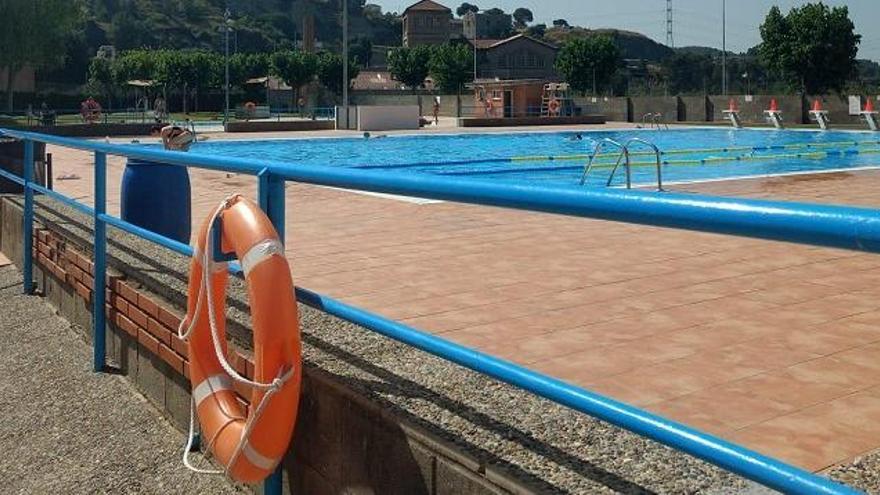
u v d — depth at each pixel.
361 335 3.11
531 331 4.05
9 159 8.62
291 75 69.38
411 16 132.62
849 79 43.97
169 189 5.77
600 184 12.71
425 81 83.00
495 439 2.14
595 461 2.00
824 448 2.60
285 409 2.46
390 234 7.12
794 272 5.27
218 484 3.33
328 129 31.89
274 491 2.91
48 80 81.12
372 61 140.12
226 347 3.05
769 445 2.63
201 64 66.38
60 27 45.59
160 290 4.19
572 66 69.50
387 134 27.61
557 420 2.25
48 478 3.54
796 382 3.22
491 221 7.78
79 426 4.03
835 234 1.18
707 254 5.92
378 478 2.38
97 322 4.75
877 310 4.28
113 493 3.34
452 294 4.89
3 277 7.24
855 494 1.27
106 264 4.82
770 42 44.34
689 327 4.04
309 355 2.86
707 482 1.89
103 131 29.39
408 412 2.32
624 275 5.29
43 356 5.10
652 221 1.48
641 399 3.08
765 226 1.27
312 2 167.75
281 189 2.87
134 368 4.45
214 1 157.50
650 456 2.03
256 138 25.55
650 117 37.50
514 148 23.19
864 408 2.93
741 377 3.30
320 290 5.06
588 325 4.14
